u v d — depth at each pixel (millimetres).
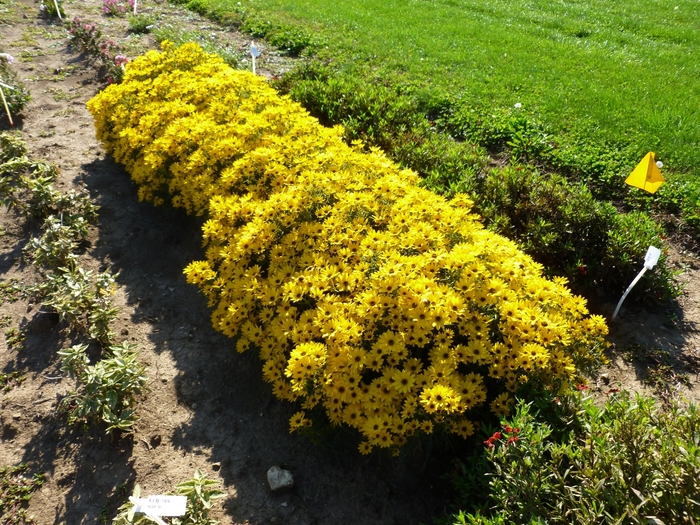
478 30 10078
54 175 5176
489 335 2793
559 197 4410
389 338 2656
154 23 9406
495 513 2281
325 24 9805
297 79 6781
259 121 4270
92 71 7500
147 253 4523
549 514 2035
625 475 2006
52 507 2740
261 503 2746
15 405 3236
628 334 3787
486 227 4371
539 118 6551
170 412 3229
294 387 2559
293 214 3326
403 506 2699
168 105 4840
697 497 1826
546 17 11289
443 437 2650
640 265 3965
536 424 2404
